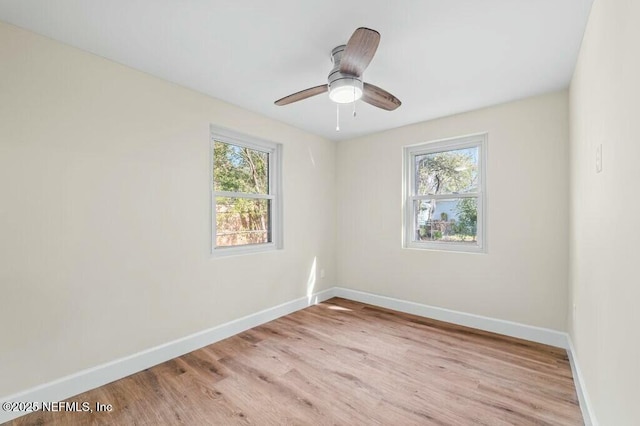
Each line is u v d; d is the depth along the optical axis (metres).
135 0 1.46
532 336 2.64
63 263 1.83
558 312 2.53
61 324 1.82
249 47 1.89
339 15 1.58
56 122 1.81
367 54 1.57
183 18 1.61
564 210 2.49
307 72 2.22
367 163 3.81
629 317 1.04
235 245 2.97
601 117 1.40
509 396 1.83
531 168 2.65
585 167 1.78
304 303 3.61
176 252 2.40
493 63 2.07
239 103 2.81
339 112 3.03
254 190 3.18
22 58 1.69
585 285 1.79
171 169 2.37
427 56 1.98
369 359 2.31
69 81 1.86
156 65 2.12
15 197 1.67
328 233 4.01
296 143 3.53
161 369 2.17
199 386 1.96
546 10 1.53
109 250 2.03
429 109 2.93
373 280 3.75
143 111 2.21
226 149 2.92
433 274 3.24
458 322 3.05
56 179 1.81
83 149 1.91
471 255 2.98
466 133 3.01
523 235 2.70
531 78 2.29
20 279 1.68
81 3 1.48
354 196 3.94
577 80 2.02
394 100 2.09
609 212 1.29
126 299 2.10
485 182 2.97
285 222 3.40
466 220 3.13
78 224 1.89
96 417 1.66
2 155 1.62
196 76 2.28
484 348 2.49
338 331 2.88
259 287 3.08
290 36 1.77
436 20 1.61
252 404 1.77
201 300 2.56
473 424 1.59
